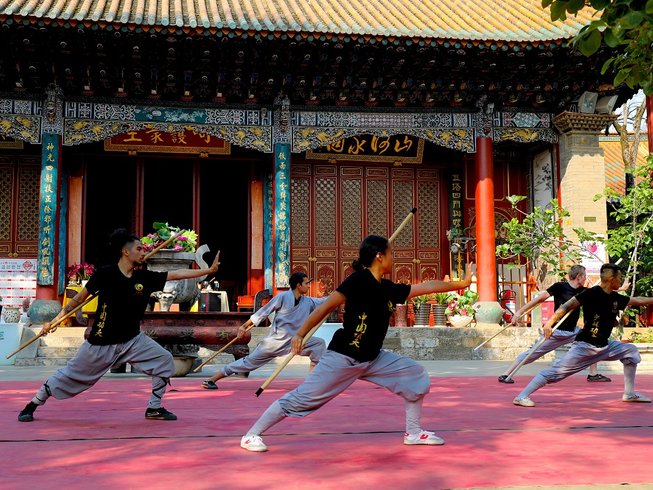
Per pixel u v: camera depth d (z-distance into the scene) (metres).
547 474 4.65
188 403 8.68
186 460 5.06
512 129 23.25
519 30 21.58
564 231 22.58
